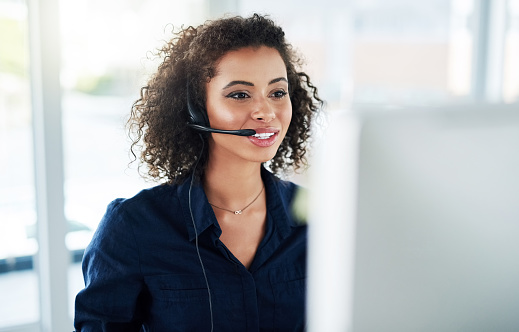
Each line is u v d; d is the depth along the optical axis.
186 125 1.27
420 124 0.50
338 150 0.49
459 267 0.54
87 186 2.46
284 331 1.23
